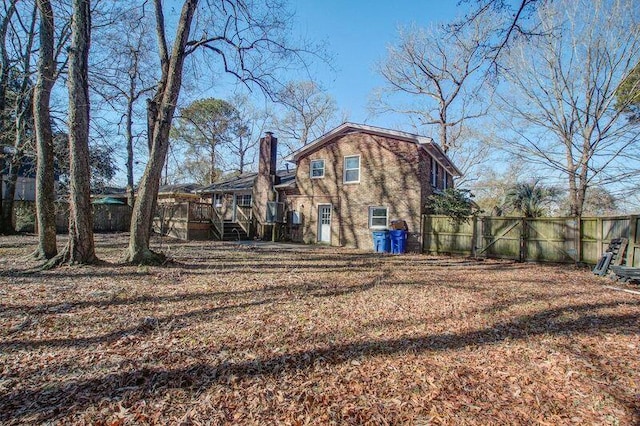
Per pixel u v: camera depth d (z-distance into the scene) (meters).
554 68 17.31
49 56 8.63
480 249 14.14
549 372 3.44
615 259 9.52
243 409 2.72
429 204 15.80
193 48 9.72
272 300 5.96
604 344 4.19
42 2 8.55
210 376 3.22
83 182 8.34
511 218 13.45
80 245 8.30
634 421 2.65
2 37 13.66
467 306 5.86
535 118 18.36
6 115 13.89
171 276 7.76
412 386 3.12
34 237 15.16
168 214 19.48
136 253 8.90
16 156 14.58
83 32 8.12
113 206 22.25
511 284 8.15
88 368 3.35
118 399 2.83
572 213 18.06
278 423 2.56
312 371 3.36
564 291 7.36
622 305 6.09
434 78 25.45
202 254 12.20
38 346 3.83
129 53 13.89
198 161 33.19
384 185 16.53
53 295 5.81
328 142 18.45
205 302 5.73
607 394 3.03
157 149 9.05
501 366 3.55
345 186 17.72
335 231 17.89
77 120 8.18
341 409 2.74
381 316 5.17
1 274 7.25
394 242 15.34
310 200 18.91
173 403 2.79
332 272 9.19
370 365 3.51
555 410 2.79
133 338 4.11
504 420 2.64
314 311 5.36
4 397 2.83
